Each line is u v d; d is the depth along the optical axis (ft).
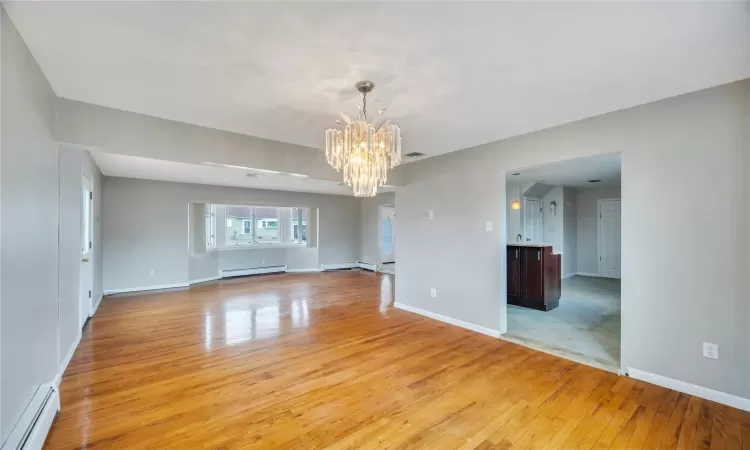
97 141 9.12
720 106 7.94
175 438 6.74
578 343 11.89
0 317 5.01
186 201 23.58
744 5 5.05
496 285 12.87
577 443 6.63
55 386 7.67
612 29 5.70
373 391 8.68
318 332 13.46
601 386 8.90
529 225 24.56
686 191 8.41
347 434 6.91
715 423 7.20
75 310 11.64
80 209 12.32
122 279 20.94
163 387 8.85
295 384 9.05
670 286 8.68
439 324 14.53
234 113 9.73
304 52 6.43
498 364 10.37
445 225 14.88
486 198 13.15
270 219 30.37
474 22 5.51
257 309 17.11
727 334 7.87
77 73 7.32
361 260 32.99
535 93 8.36
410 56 6.58
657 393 8.48
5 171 5.21
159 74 7.36
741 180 7.68
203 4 5.03
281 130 11.40
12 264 5.51
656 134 8.85
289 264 30.68
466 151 13.91
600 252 25.70
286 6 5.08
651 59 6.72
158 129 10.16
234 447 6.49
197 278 24.98
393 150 8.93
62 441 6.58
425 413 7.68
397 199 17.51
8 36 5.32
